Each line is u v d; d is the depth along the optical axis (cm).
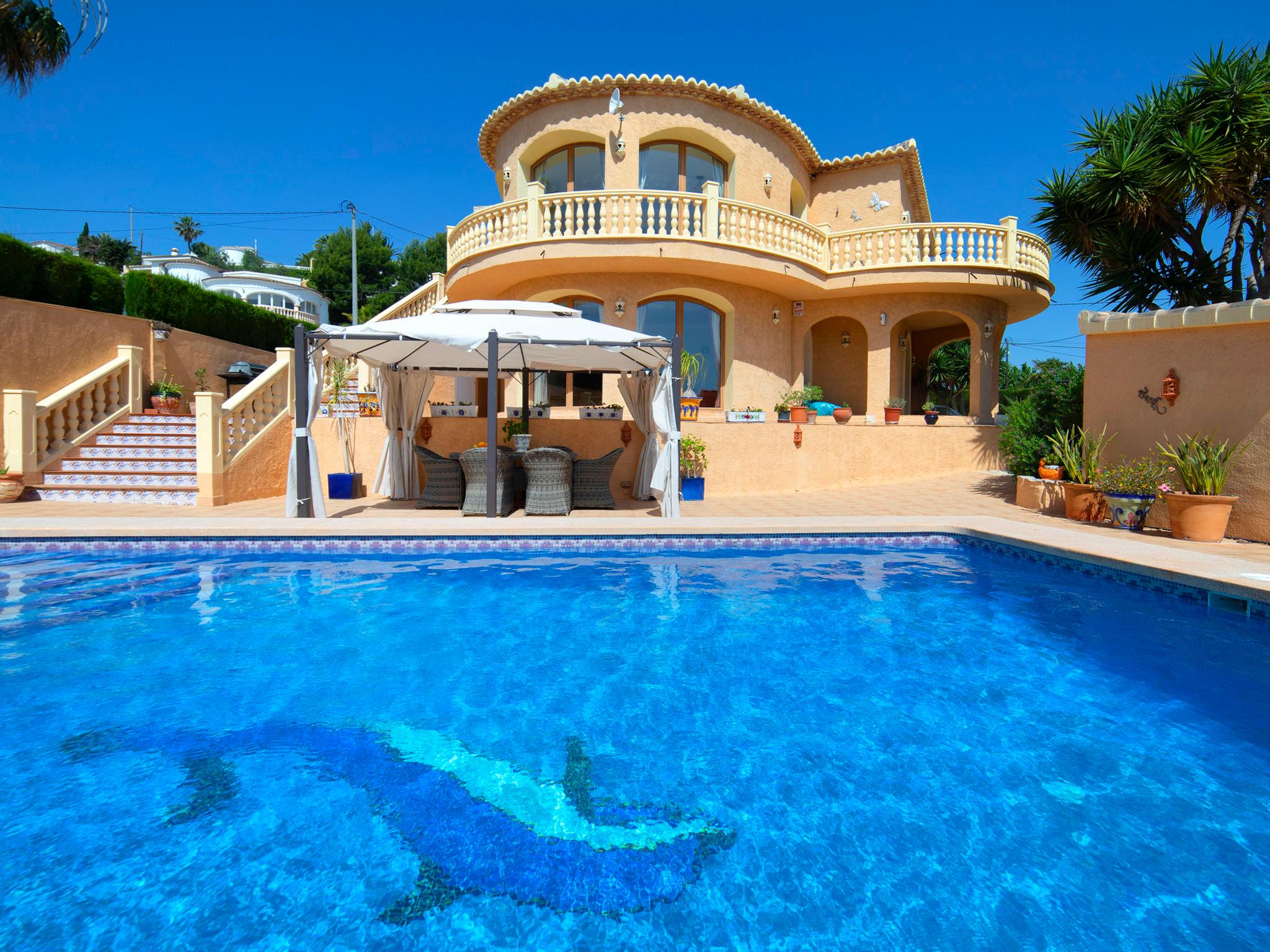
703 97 1450
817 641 513
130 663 455
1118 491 883
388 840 276
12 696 402
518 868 260
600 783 321
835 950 219
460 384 1709
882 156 1675
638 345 934
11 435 1064
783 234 1437
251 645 491
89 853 264
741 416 1312
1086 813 296
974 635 525
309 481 896
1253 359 806
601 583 663
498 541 782
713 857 268
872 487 1321
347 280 4950
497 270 1383
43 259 1298
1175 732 371
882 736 367
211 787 312
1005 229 1495
